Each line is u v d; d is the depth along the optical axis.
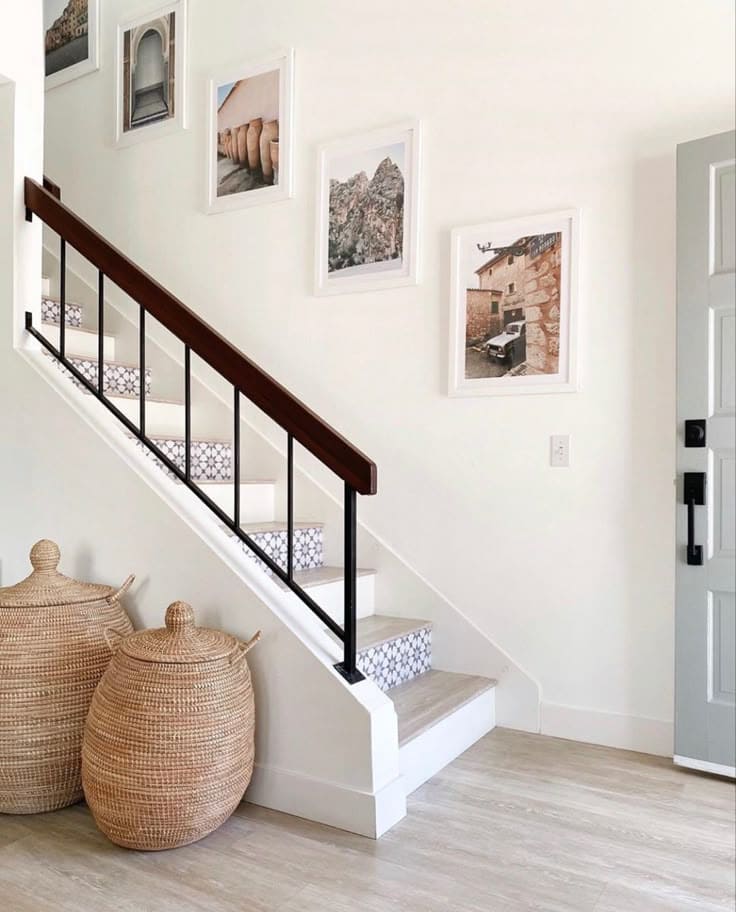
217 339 2.30
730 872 1.82
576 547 2.72
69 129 4.19
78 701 2.08
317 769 2.06
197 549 2.25
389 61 3.15
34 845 1.91
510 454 2.86
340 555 3.20
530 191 2.84
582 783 2.32
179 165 3.78
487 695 2.78
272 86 3.45
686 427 2.44
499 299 2.87
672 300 2.57
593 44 2.73
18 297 2.69
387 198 3.13
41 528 2.58
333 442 2.11
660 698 2.56
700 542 2.41
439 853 1.89
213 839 1.95
